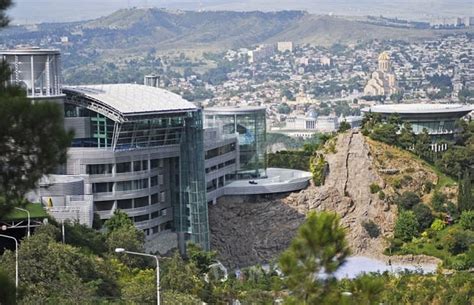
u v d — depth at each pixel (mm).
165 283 131000
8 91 50844
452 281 158500
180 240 197375
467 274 166375
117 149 184875
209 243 199875
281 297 57562
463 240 197250
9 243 132500
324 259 54469
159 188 194500
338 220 55219
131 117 180875
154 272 135000
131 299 115438
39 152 49000
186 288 132000
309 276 54500
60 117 49406
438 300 150000
